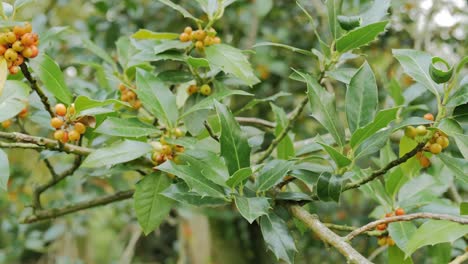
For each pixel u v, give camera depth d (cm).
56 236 190
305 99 100
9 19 90
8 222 185
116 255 255
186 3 186
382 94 175
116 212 203
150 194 95
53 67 91
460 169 89
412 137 89
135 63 106
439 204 99
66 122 90
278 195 92
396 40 188
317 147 102
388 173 103
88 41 110
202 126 97
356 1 150
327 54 97
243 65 96
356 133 88
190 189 86
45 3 188
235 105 201
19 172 167
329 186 88
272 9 203
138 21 195
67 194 166
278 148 103
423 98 144
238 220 260
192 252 251
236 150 89
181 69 106
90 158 89
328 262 211
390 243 96
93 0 184
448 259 102
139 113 111
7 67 86
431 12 159
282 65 195
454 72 90
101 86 119
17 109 87
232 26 196
